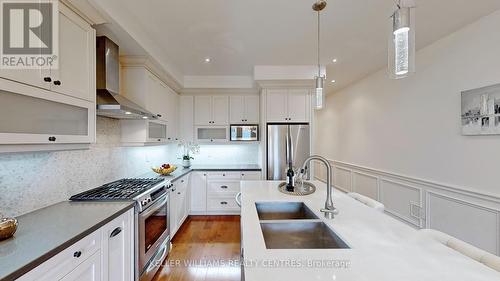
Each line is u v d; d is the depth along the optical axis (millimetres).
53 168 1794
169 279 2291
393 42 1247
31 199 1606
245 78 4262
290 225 1451
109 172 2557
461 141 2500
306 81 3771
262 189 2375
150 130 2979
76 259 1250
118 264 1674
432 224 2852
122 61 2719
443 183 2699
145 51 2559
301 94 3965
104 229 1502
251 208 1702
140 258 1958
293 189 2227
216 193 4152
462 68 2482
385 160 3740
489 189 2232
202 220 3953
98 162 2365
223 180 4148
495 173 2182
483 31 2266
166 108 3611
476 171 2346
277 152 3920
